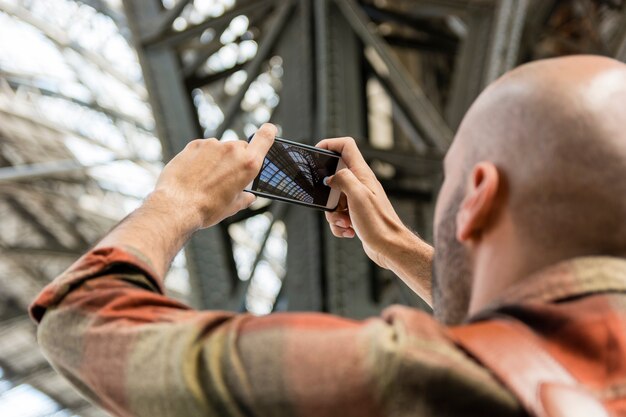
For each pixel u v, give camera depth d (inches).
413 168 260.2
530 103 43.5
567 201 41.2
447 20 430.0
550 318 39.4
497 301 41.7
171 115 290.2
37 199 860.0
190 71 300.5
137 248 47.8
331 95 257.3
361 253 240.5
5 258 863.1
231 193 56.2
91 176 938.1
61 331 44.0
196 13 417.7
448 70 509.4
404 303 237.1
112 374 41.3
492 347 38.7
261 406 38.2
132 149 984.3
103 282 45.3
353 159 78.2
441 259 47.6
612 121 41.9
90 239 925.2
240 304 262.5
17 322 910.4
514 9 276.8
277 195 75.2
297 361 38.6
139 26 297.4
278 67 604.1
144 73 294.2
